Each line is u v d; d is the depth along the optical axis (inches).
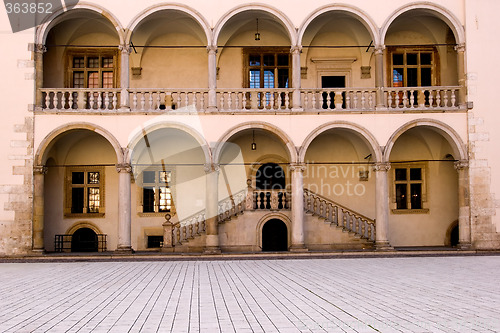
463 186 895.7
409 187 1038.4
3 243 858.8
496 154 893.2
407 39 1029.8
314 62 1029.2
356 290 502.0
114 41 1015.6
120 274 653.9
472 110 896.3
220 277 614.9
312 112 890.7
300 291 500.1
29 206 863.1
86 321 373.4
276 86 1025.5
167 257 848.3
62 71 999.0
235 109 889.5
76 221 1004.6
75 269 717.3
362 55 1028.5
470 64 902.4
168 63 1023.0
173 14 933.8
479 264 725.3
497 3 912.3
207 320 373.1
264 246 1015.6
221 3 901.2
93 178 1020.5
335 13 930.7
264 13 919.7
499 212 888.9
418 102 912.3
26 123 870.4
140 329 347.6
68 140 989.8
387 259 816.3
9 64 877.8
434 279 574.9
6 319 382.0
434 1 912.9
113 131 877.2
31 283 571.5
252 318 378.0
